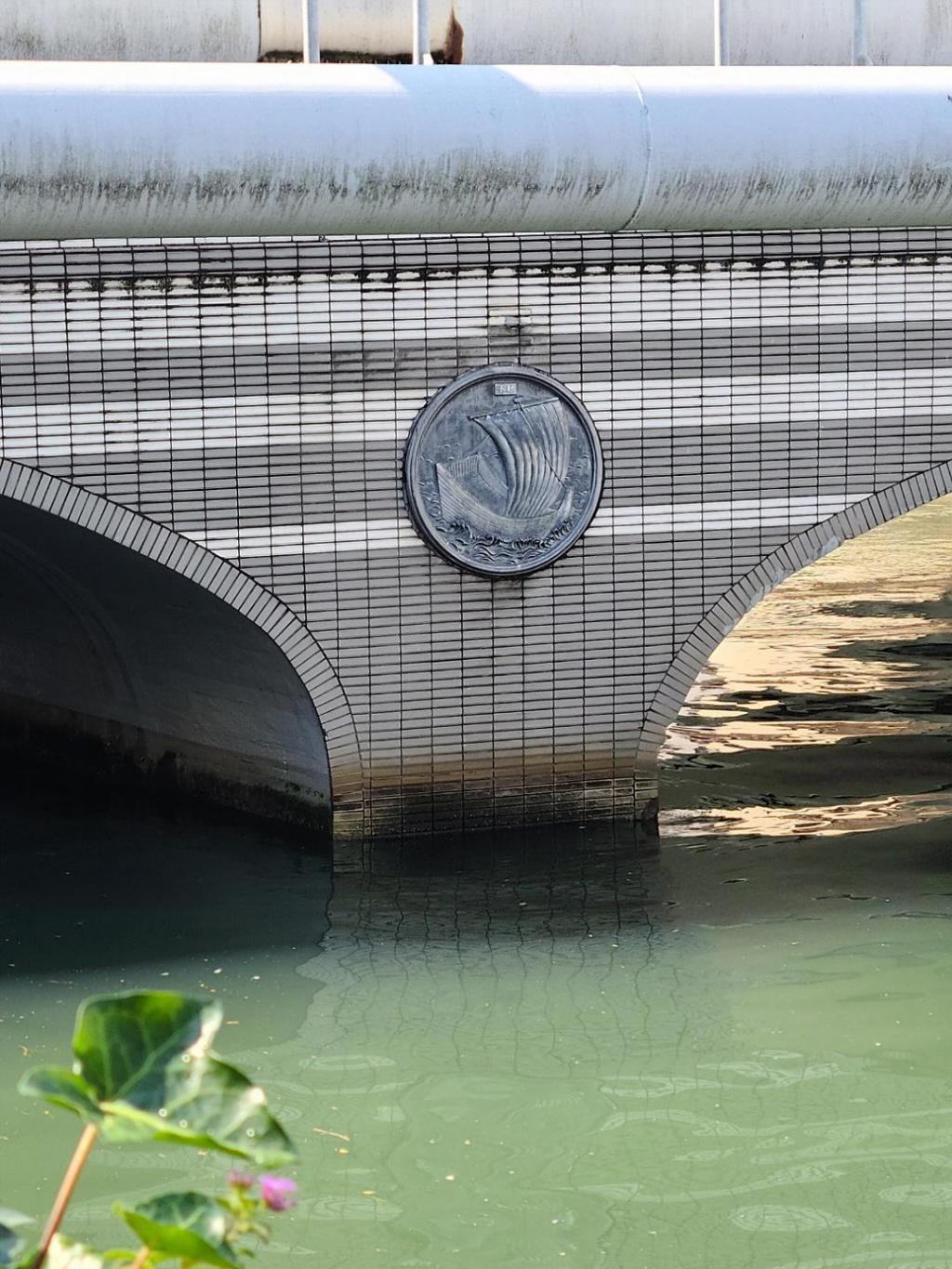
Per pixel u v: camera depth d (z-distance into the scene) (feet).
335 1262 20.40
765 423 35.58
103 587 37.17
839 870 34.53
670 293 34.68
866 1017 27.40
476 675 35.01
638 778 36.42
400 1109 24.36
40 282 31.30
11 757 45.52
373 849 35.04
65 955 30.22
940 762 42.91
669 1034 26.81
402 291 33.27
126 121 29.50
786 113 32.89
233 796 38.83
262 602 33.47
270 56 35.94
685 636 35.94
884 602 62.08
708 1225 21.26
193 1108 7.97
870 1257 20.53
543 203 32.22
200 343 32.35
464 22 36.96
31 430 31.68
